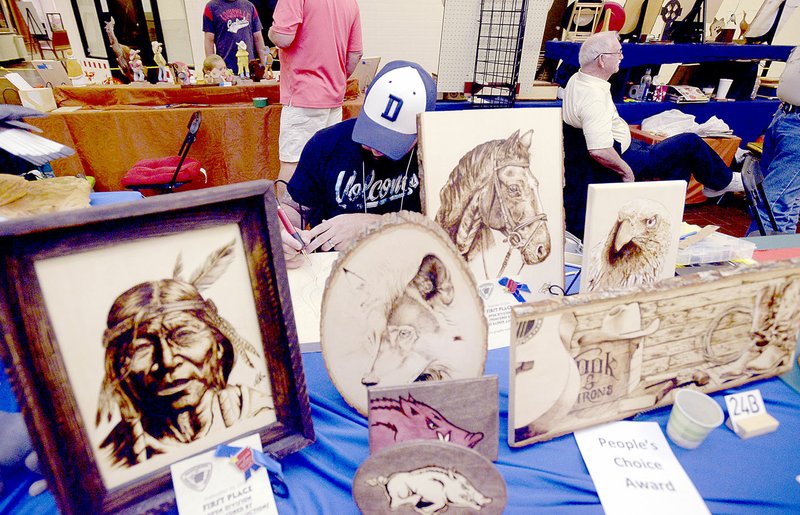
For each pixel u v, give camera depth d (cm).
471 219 93
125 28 394
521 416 65
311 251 116
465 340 71
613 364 67
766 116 342
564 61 279
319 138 145
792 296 74
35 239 44
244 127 293
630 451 66
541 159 96
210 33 346
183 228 51
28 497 59
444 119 89
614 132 233
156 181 258
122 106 282
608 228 85
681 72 367
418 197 143
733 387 78
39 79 273
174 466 58
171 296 53
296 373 62
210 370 58
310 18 237
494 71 207
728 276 69
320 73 254
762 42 339
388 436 61
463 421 62
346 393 71
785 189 227
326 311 66
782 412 75
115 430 53
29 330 45
